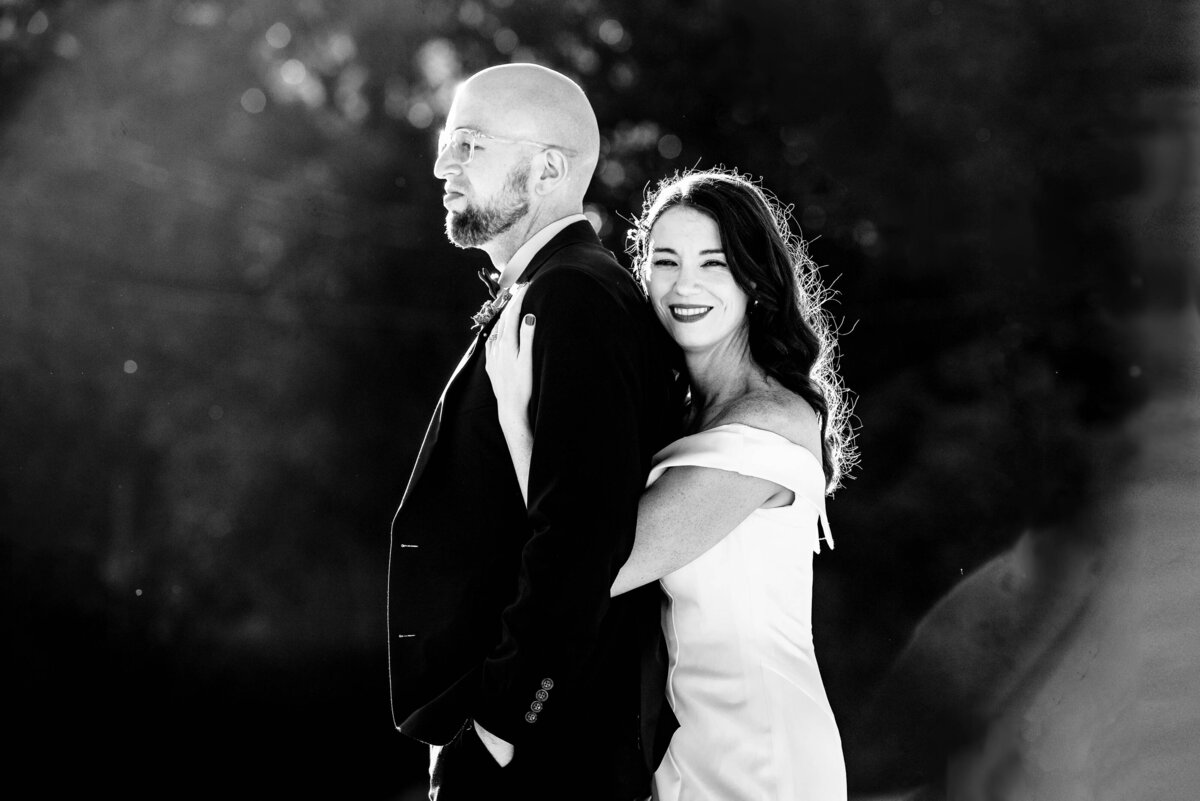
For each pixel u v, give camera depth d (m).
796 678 4.10
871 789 10.55
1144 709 4.57
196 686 20.66
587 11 22.73
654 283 4.28
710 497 3.98
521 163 4.30
